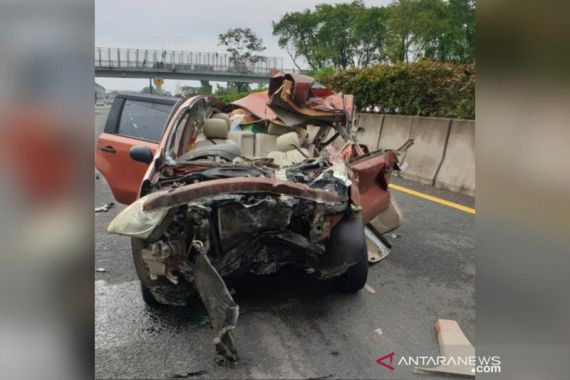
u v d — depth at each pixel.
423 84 8.55
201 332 3.12
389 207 4.81
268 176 3.45
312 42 49.94
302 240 3.18
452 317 3.36
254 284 3.79
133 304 3.49
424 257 4.52
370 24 40.69
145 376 2.65
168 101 5.16
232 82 58.00
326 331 3.14
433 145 8.02
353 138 4.98
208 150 3.98
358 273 3.50
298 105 4.98
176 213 2.86
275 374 2.68
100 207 6.17
